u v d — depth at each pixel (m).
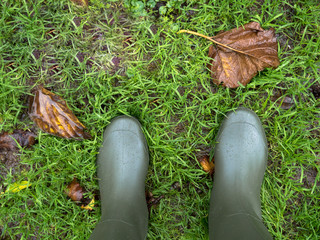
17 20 0.51
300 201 0.55
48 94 0.51
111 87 0.52
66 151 0.52
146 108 0.52
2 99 0.51
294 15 0.54
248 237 0.38
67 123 0.51
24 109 0.52
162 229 0.54
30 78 0.52
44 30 0.52
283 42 0.54
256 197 0.50
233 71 0.52
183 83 0.53
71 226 0.52
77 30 0.52
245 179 0.50
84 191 0.53
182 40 0.53
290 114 0.53
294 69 0.54
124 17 0.53
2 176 0.53
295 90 0.54
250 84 0.53
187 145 0.54
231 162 0.51
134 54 0.53
